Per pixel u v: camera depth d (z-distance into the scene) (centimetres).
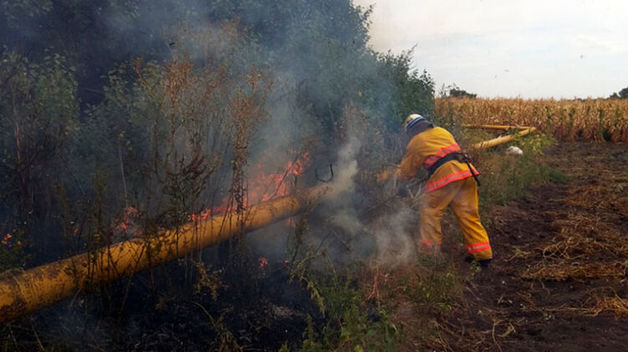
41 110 353
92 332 278
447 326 358
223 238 348
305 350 269
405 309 364
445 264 428
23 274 258
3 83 349
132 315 301
